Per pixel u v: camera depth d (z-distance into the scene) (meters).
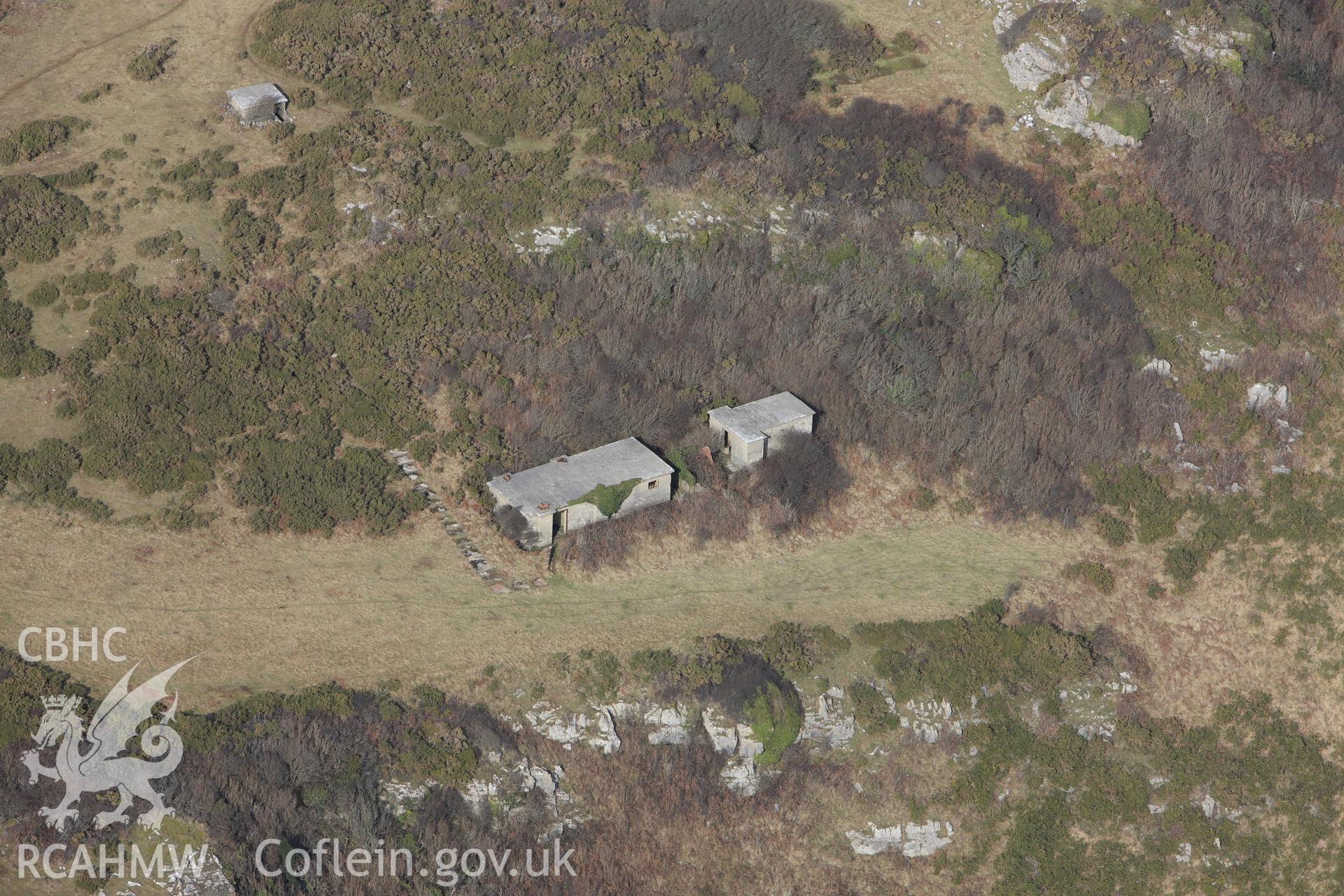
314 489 106.62
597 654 100.19
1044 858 98.19
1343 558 116.25
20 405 107.44
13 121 127.00
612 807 95.00
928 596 109.06
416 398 113.94
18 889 82.06
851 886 95.69
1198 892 99.00
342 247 120.94
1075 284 128.00
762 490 112.19
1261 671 110.25
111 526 102.25
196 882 83.88
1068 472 118.12
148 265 116.88
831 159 132.88
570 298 120.62
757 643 102.94
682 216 126.81
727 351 120.31
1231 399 123.50
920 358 121.31
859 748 99.94
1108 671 107.44
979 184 133.00
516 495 105.69
